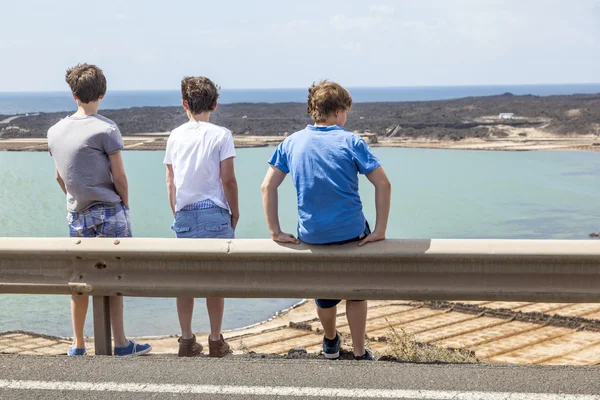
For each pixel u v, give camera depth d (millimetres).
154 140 143000
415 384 4469
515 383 4469
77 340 5625
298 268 5012
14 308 24719
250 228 44594
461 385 4449
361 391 4375
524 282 4836
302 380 4559
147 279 5188
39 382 4609
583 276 4797
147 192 65188
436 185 74062
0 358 5059
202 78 5590
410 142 145625
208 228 5473
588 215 52438
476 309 19891
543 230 46125
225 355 5805
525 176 82500
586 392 4316
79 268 5266
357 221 4977
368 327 18375
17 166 95438
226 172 5527
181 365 4867
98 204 5484
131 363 4934
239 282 5082
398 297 4941
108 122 5508
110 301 5602
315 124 5211
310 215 4938
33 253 5184
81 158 5371
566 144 134125
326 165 4910
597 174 84188
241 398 4305
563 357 15008
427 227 47375
